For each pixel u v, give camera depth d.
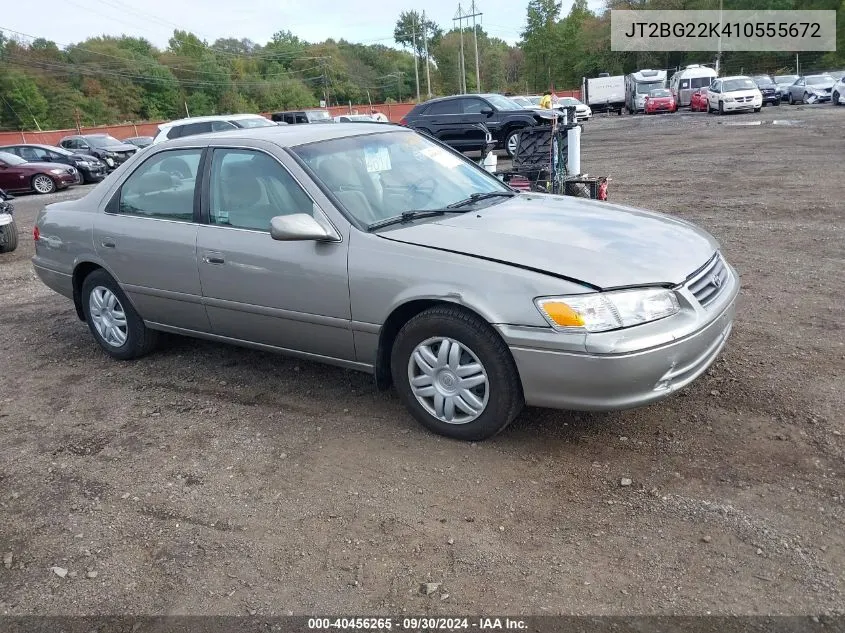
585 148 21.20
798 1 64.38
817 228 8.12
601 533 2.94
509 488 3.30
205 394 4.62
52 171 21.09
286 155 4.18
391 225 3.93
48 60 79.94
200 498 3.42
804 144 16.84
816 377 4.17
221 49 113.00
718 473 3.29
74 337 6.04
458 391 3.64
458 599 2.64
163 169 4.77
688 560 2.75
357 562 2.88
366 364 3.99
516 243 3.58
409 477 3.45
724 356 4.57
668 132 24.67
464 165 4.93
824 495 3.06
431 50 119.81
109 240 4.96
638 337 3.20
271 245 4.11
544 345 3.27
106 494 3.52
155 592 2.80
